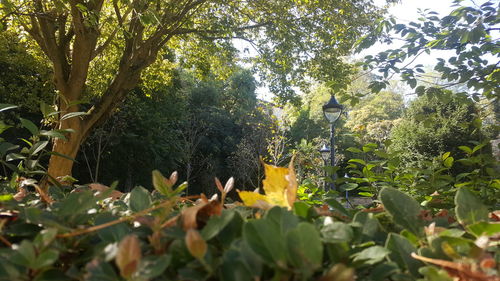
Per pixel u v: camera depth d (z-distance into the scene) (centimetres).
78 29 728
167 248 51
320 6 966
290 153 1073
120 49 1046
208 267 43
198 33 980
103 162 1566
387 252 48
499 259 53
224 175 2089
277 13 966
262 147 1869
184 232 51
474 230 51
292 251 42
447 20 285
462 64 295
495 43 285
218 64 1262
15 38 1129
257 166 1850
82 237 54
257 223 45
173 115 1731
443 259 51
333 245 50
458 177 160
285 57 990
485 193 137
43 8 797
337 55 996
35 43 1041
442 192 130
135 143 1525
